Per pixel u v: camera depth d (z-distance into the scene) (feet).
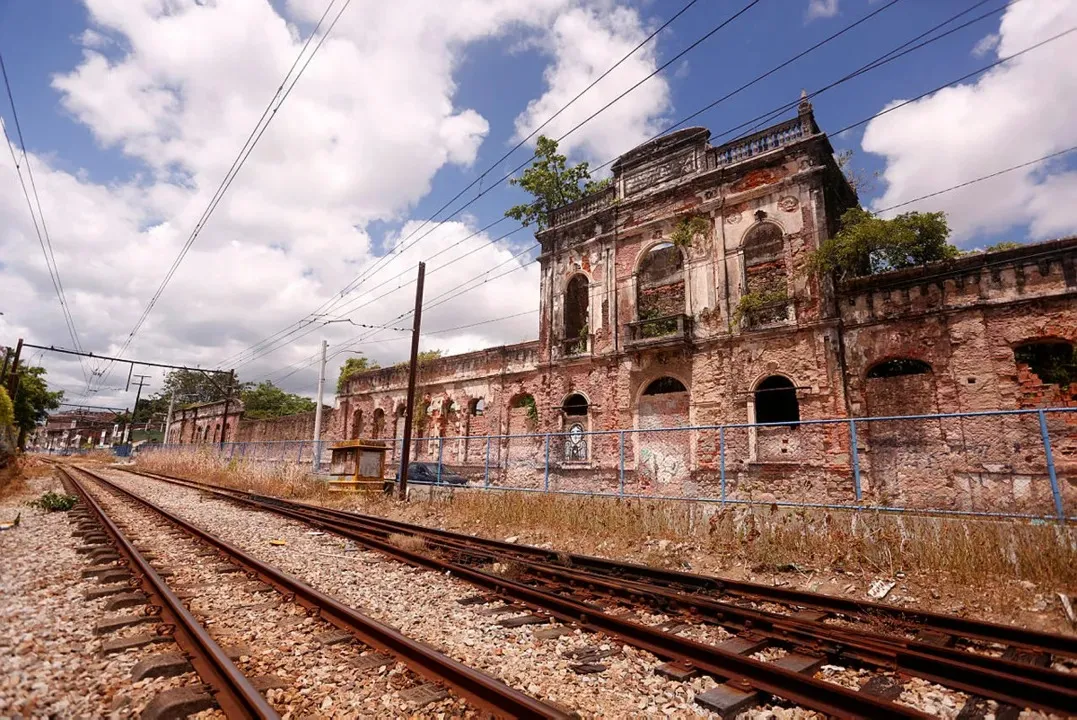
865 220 52.60
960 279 47.44
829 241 53.36
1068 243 43.19
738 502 35.96
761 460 55.42
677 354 63.46
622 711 13.26
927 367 52.80
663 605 21.75
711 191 64.34
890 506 34.35
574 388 73.10
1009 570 24.80
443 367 94.89
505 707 12.64
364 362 128.16
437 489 59.26
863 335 51.65
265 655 15.75
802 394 53.93
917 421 47.55
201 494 67.87
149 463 142.20
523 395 82.33
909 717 11.86
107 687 13.21
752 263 61.57
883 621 19.93
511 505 46.37
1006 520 26.78
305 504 57.16
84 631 17.07
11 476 76.07
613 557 34.04
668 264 69.21
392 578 26.11
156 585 21.08
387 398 105.70
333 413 117.91
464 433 89.10
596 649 17.06
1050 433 41.68
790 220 57.93
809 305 54.90
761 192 60.18
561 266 78.38
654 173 70.28
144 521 41.98
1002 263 45.73
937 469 45.88
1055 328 43.01
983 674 14.19
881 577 26.66
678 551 33.42
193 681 13.76
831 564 28.96
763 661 16.44
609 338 70.54
